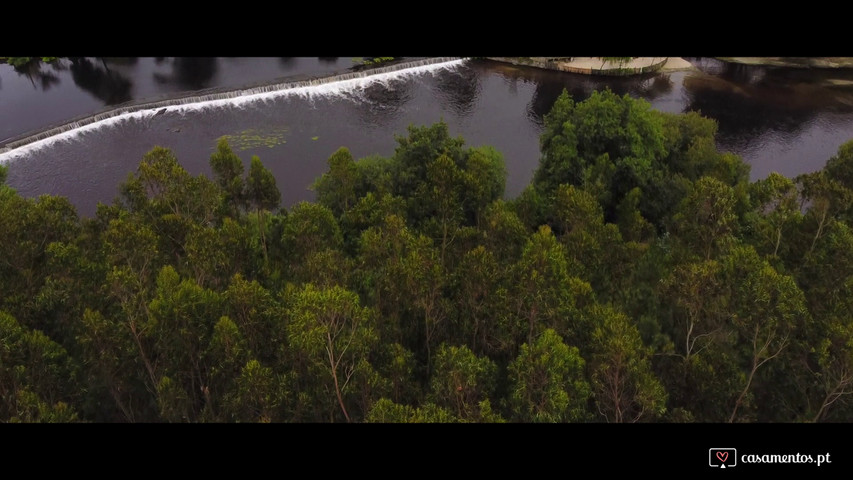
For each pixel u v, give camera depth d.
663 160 120.88
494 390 57.47
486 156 114.00
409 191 105.50
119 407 60.19
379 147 166.38
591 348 56.16
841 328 53.91
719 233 71.31
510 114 181.38
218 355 55.34
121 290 57.91
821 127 170.38
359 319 54.94
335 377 53.22
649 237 92.75
